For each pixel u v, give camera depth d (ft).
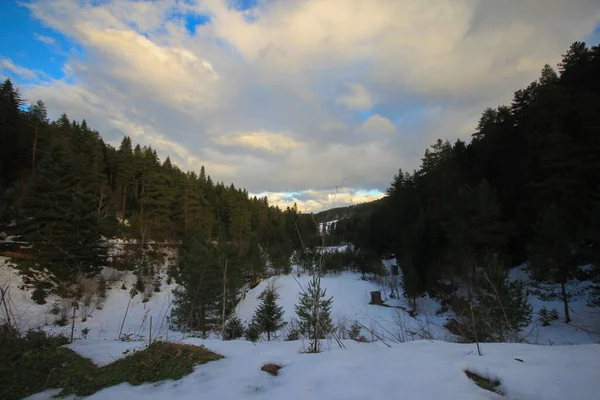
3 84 126.11
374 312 76.69
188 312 52.06
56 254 61.72
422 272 90.68
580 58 83.30
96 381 10.00
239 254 77.41
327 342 14.71
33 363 11.83
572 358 9.90
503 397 7.79
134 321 62.49
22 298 60.34
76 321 55.57
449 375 8.84
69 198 72.95
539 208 73.26
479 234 69.77
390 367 9.66
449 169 114.11
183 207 132.67
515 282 44.32
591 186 64.59
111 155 157.17
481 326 19.57
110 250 105.91
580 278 52.90
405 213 145.59
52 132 123.75
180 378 9.82
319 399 7.65
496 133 100.58
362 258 146.20
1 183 93.76
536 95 88.48
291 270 137.08
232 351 12.61
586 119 64.44
